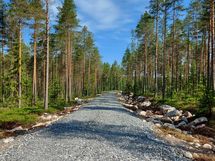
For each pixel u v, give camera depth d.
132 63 88.12
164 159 10.84
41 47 50.56
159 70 62.56
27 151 11.53
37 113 25.11
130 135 15.70
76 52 65.81
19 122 20.11
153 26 54.34
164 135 16.56
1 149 12.16
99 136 15.11
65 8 42.12
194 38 50.62
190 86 38.50
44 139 14.16
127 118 23.47
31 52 56.00
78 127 18.16
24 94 40.06
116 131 16.86
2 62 44.16
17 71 36.62
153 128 18.89
